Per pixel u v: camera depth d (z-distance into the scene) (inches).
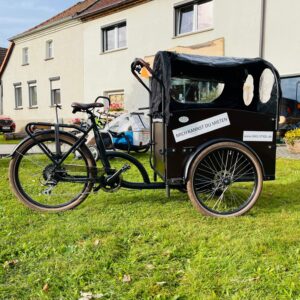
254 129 128.8
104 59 548.7
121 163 150.6
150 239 108.5
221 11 395.2
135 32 493.7
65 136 133.2
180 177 127.3
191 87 143.3
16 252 99.3
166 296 78.1
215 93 144.9
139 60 129.2
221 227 118.3
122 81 522.6
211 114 125.5
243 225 120.3
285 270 88.5
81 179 134.9
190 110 124.0
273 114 129.2
